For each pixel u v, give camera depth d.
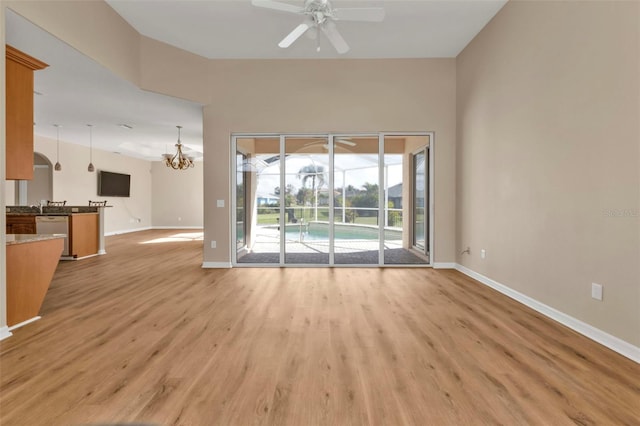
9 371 2.13
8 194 8.13
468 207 4.88
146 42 4.71
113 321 3.03
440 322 3.01
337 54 5.22
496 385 1.99
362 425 1.64
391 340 2.63
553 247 3.10
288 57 5.34
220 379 2.05
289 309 3.38
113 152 10.92
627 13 2.34
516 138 3.67
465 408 1.77
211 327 2.89
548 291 3.17
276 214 5.61
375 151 5.53
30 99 3.07
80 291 4.04
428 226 5.57
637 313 2.28
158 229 12.76
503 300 3.68
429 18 4.18
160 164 13.16
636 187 2.29
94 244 6.78
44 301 3.63
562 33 2.96
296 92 5.39
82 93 4.90
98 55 3.85
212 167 5.41
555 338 2.66
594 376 2.09
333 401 1.83
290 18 4.20
